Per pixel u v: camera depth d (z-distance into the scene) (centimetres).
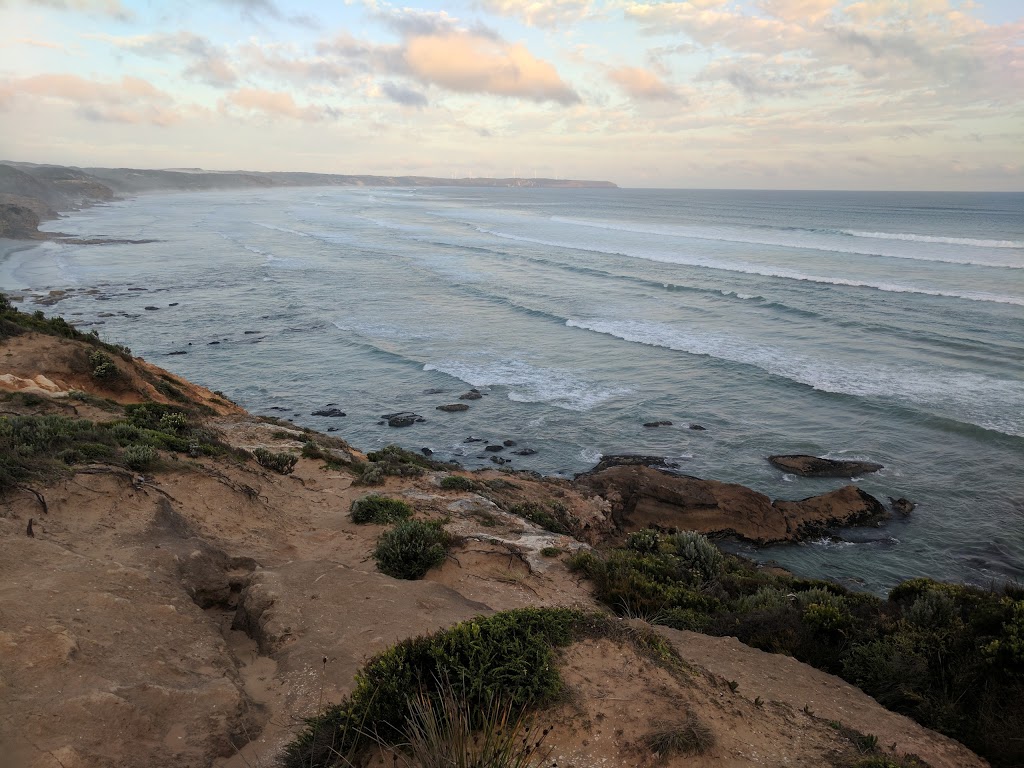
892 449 2602
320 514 1361
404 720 481
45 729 442
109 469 959
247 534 1090
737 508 2112
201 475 1160
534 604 995
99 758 434
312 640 664
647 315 4666
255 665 634
